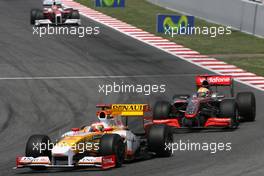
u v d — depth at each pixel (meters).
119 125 60.84
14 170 58.34
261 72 116.38
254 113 80.00
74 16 152.50
